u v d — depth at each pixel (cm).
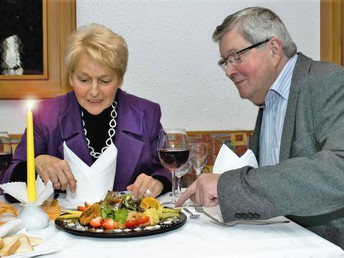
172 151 132
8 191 114
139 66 263
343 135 117
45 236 107
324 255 93
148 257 90
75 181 140
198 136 258
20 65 254
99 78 165
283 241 99
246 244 98
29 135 115
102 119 182
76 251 95
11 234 101
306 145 132
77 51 161
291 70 153
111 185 148
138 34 262
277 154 158
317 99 131
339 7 273
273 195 106
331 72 133
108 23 259
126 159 178
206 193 112
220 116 272
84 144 176
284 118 148
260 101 161
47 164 145
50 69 255
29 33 254
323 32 277
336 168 106
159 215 116
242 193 108
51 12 253
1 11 252
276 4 274
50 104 186
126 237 101
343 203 106
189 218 122
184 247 96
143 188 145
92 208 112
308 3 276
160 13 263
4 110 254
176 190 168
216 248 95
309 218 131
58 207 129
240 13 153
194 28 266
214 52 269
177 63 267
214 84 271
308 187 105
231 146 262
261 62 150
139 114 185
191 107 270
